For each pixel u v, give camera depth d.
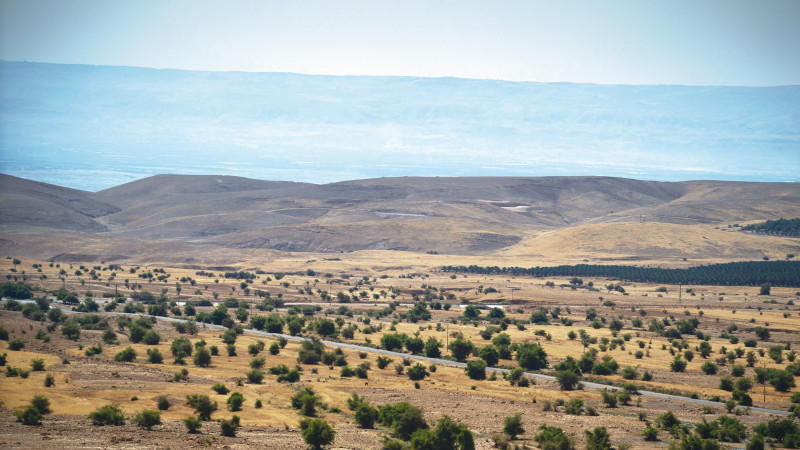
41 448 97.19
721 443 130.62
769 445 131.12
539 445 123.06
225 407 138.50
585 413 153.88
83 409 128.25
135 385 150.88
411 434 124.50
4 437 102.38
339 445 114.88
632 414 154.62
